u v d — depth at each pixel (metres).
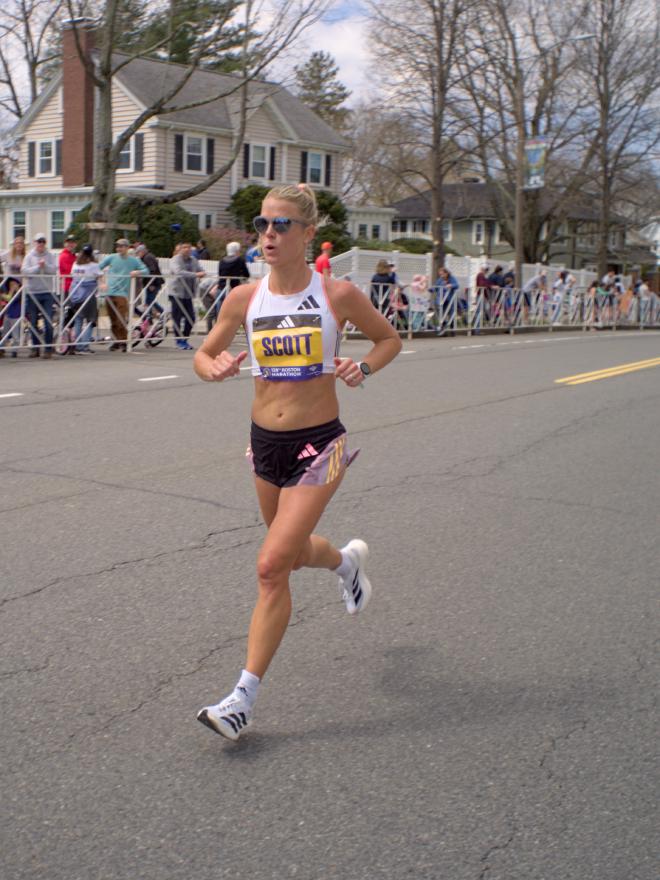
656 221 46.53
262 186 38.19
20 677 3.96
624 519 6.64
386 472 7.81
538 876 2.78
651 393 13.07
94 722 3.62
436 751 3.49
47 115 38.94
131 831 2.95
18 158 43.72
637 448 9.13
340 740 3.56
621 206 48.44
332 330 3.72
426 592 5.13
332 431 3.75
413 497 7.06
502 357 17.77
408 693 3.96
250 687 3.49
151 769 3.31
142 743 3.48
